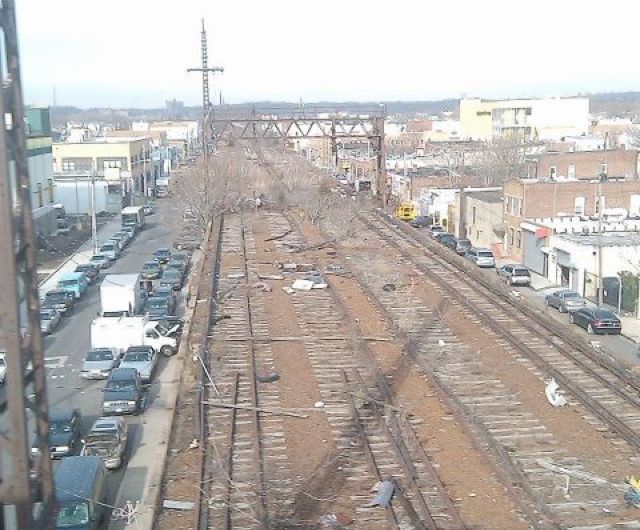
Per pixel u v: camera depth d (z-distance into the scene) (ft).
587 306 95.55
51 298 103.91
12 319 17.16
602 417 45.75
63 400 70.54
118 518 45.06
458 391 50.93
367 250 107.45
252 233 126.00
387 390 50.75
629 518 34.65
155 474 50.26
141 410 66.28
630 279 97.45
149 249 153.28
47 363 81.92
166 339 82.64
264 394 51.39
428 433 44.16
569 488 37.52
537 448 42.19
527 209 134.00
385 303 76.33
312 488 37.91
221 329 68.03
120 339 82.89
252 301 78.74
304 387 52.65
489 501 36.19
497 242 145.59
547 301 102.99
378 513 35.27
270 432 45.14
